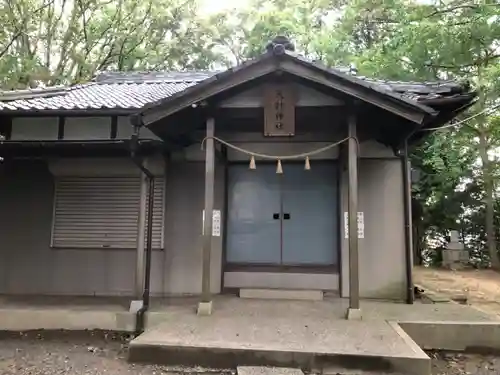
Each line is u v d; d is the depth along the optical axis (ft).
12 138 25.09
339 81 17.98
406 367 13.87
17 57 52.29
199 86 18.39
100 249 25.44
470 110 40.88
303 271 24.41
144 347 15.20
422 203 52.90
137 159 21.03
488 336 18.28
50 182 26.11
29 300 23.56
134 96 28.37
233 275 24.64
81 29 60.54
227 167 25.86
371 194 24.44
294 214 25.41
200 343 15.17
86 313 20.67
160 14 63.67
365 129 21.81
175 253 25.04
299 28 54.44
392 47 32.04
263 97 19.31
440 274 46.21
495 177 49.83
